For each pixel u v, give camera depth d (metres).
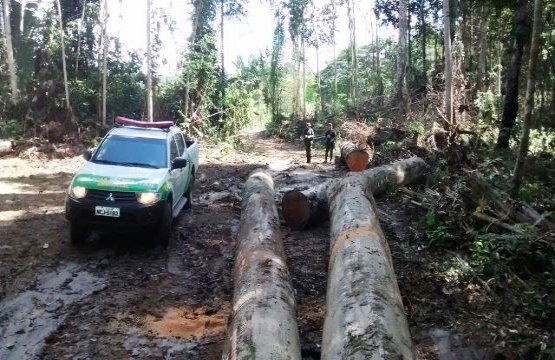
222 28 28.20
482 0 17.17
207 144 23.19
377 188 10.02
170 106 25.48
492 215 8.04
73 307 5.51
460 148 13.36
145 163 7.87
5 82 22.91
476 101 19.61
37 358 4.48
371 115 24.84
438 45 37.00
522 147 9.03
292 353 3.70
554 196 9.71
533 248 6.72
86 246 7.50
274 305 4.31
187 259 7.20
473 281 6.37
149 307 5.61
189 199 10.15
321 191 9.10
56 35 21.97
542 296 5.72
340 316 3.99
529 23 14.30
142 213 6.93
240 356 3.50
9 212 9.46
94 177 7.10
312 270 6.90
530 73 9.09
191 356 4.64
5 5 20.61
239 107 27.06
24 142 16.88
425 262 6.93
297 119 38.03
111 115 23.52
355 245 5.39
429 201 9.39
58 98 20.88
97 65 24.45
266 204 7.89
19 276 6.29
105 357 4.54
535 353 4.75
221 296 6.00
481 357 4.75
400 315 4.10
